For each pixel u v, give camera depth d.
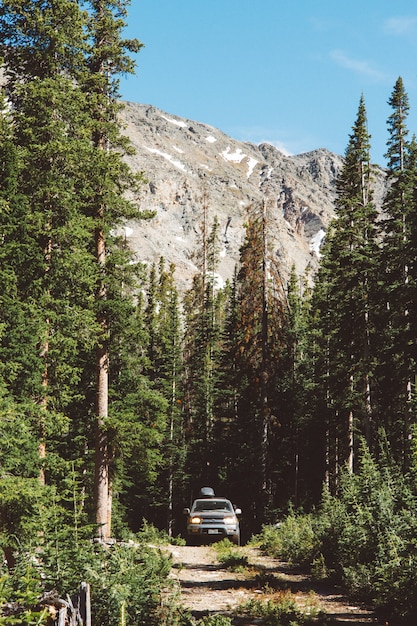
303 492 46.09
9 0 17.36
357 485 15.09
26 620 5.68
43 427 15.62
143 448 22.59
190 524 23.06
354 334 32.38
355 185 33.72
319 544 15.93
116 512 29.05
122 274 20.53
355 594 11.56
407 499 12.25
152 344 55.62
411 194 31.83
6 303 15.49
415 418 22.22
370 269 31.45
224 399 54.72
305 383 46.25
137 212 20.39
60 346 17.27
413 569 10.09
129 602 8.09
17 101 18.06
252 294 33.97
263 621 9.62
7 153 16.39
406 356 28.30
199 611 10.25
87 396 22.08
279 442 45.53
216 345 64.31
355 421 35.62
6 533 10.50
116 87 20.86
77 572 8.08
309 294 67.56
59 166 17.55
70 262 16.97
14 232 16.14
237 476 49.09
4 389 13.07
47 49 18.05
